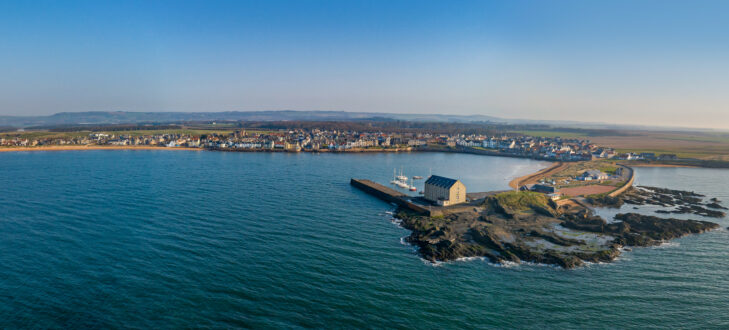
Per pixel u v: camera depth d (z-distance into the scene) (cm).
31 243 10844
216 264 9688
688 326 7394
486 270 9750
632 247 11531
